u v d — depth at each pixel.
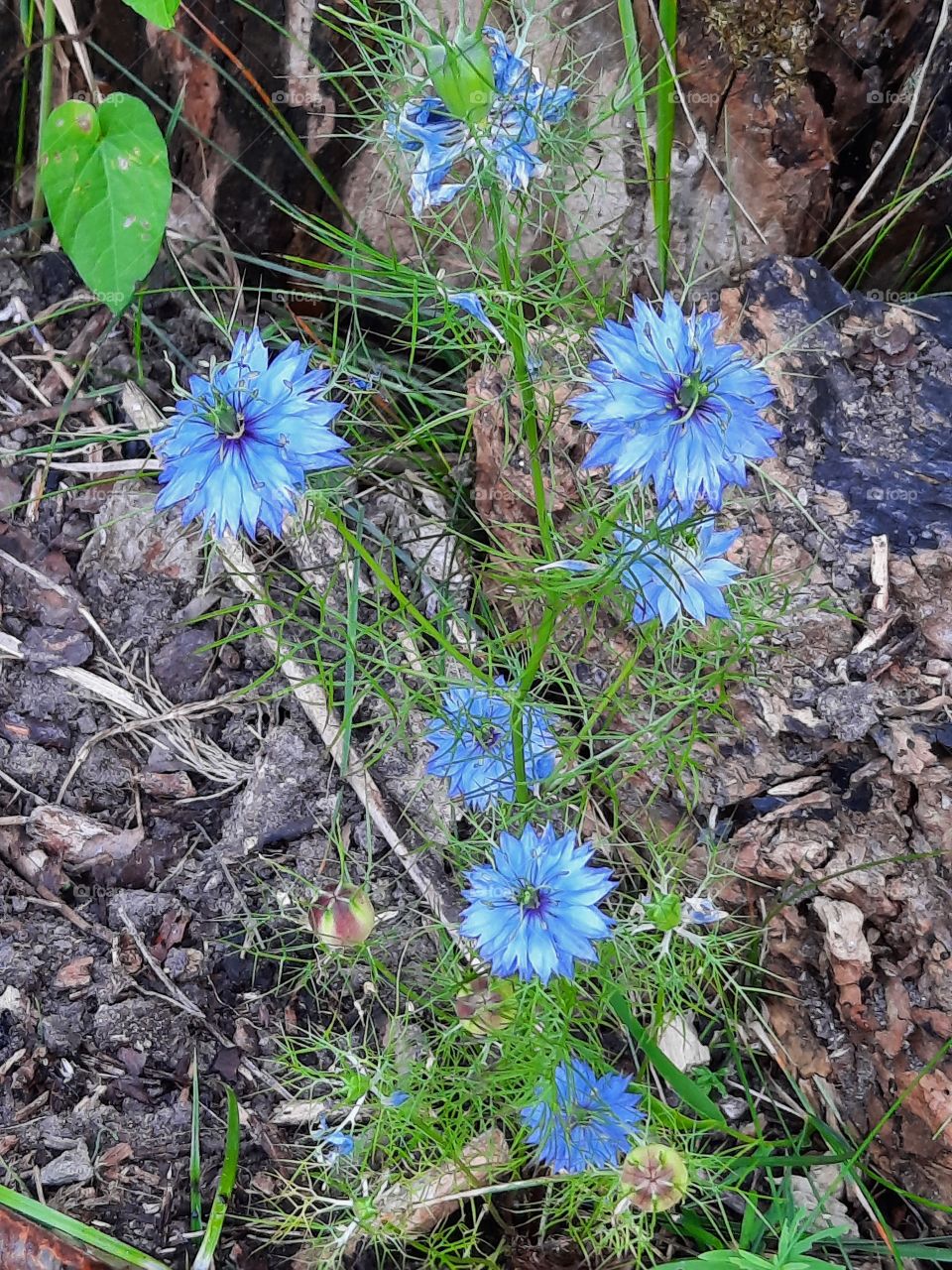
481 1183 0.25
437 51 0.18
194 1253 0.24
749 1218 0.25
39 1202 0.23
